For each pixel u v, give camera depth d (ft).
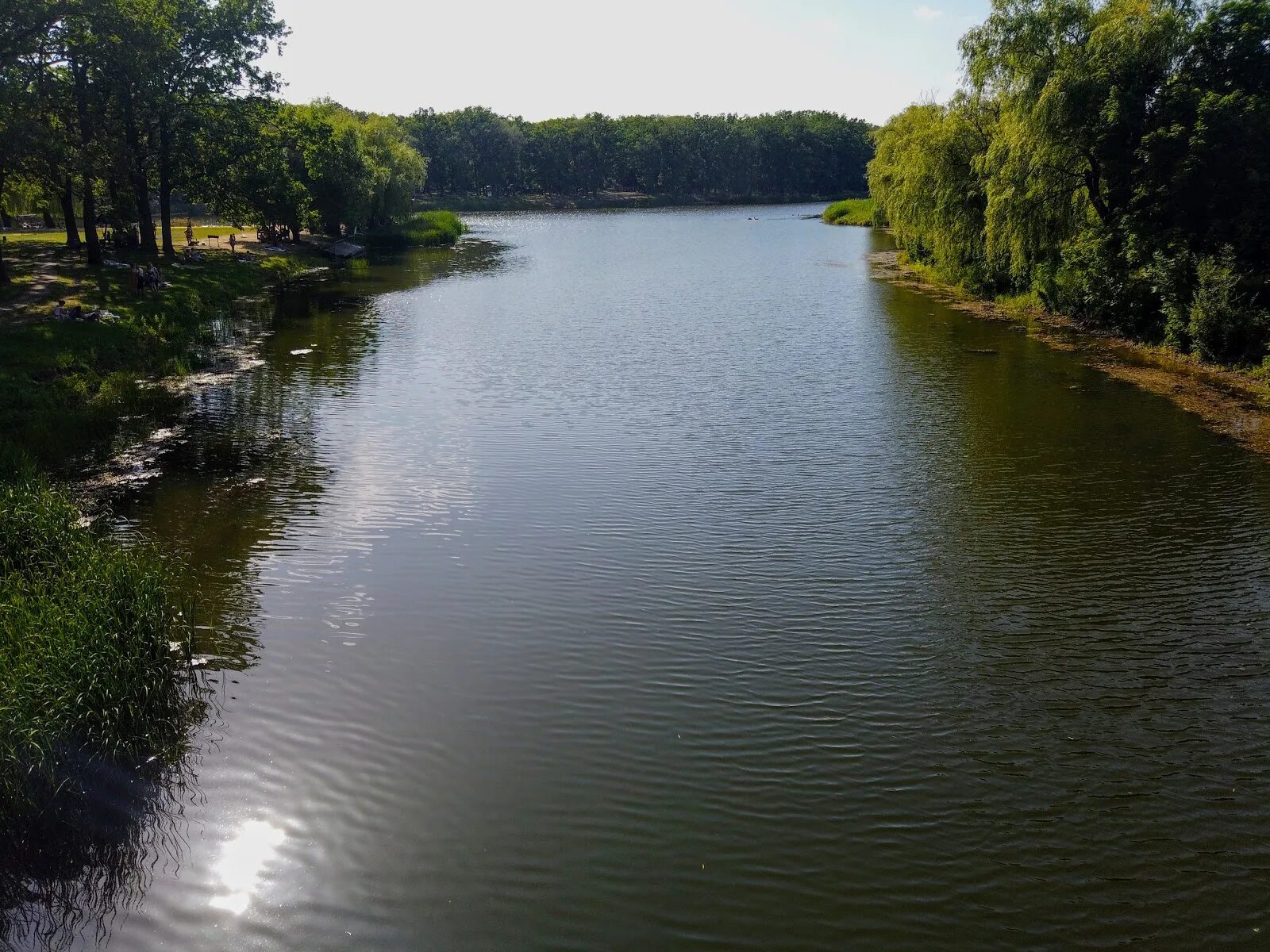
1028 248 139.23
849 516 65.62
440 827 36.11
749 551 59.98
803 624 51.24
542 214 472.85
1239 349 106.52
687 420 88.74
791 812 37.09
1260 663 47.50
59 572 52.49
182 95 165.99
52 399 86.28
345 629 50.24
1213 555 59.21
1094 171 130.72
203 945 30.81
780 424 87.56
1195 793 38.24
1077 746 41.22
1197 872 34.09
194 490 70.18
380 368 110.93
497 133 538.06
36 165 117.08
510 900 32.78
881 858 34.81
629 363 113.60
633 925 31.81
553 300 166.30
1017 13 135.03
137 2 146.30
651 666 47.11
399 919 31.94
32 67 113.29
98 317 114.01
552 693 44.73
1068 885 33.50
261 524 63.87
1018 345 121.90
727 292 174.60
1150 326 121.49
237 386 102.12
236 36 170.60
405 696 44.37
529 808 37.22
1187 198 119.75
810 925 31.83
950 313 147.43
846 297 166.50
